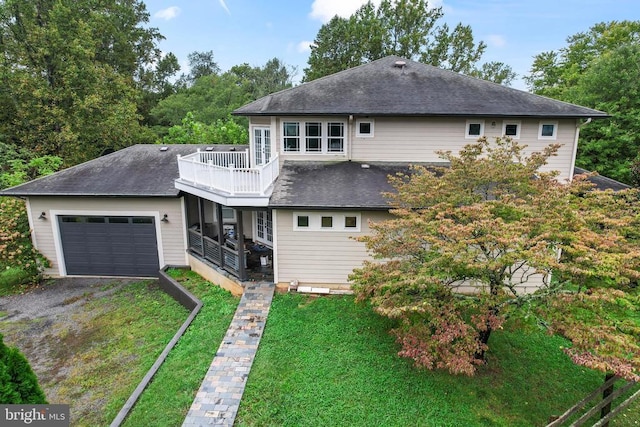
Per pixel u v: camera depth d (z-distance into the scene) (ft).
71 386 25.43
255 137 46.44
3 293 41.11
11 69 69.67
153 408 21.67
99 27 90.74
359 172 40.47
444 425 20.54
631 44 60.49
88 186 43.73
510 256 19.66
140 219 44.14
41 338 31.76
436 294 22.85
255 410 21.36
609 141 57.31
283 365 25.08
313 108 40.96
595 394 19.83
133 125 84.53
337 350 26.71
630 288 22.15
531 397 23.02
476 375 24.56
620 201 24.53
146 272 45.42
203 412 21.13
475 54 111.65
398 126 42.63
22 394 15.29
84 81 74.43
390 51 104.73
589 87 62.13
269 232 45.93
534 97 43.01
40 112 71.67
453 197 25.95
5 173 62.34
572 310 19.42
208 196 36.78
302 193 35.83
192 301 35.37
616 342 16.94
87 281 44.39
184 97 124.06
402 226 24.44
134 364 27.68
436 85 45.52
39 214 43.75
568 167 42.22
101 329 32.94
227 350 26.78
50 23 72.74
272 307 32.60
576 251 18.85
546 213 21.93
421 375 24.34
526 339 28.58
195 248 43.78
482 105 41.09
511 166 27.58
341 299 34.37
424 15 106.83
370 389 23.02
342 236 35.37
